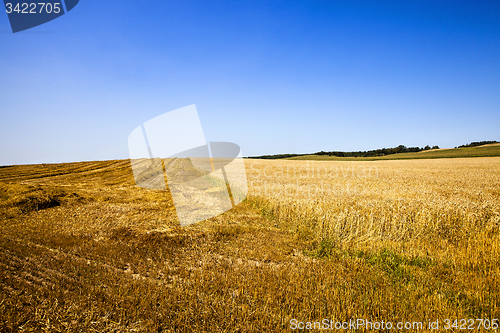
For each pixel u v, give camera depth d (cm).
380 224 836
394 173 3025
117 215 1051
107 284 478
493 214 873
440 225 825
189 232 799
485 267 525
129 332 350
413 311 390
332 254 651
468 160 5306
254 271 530
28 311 390
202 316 382
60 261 586
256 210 1148
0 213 1084
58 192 1504
